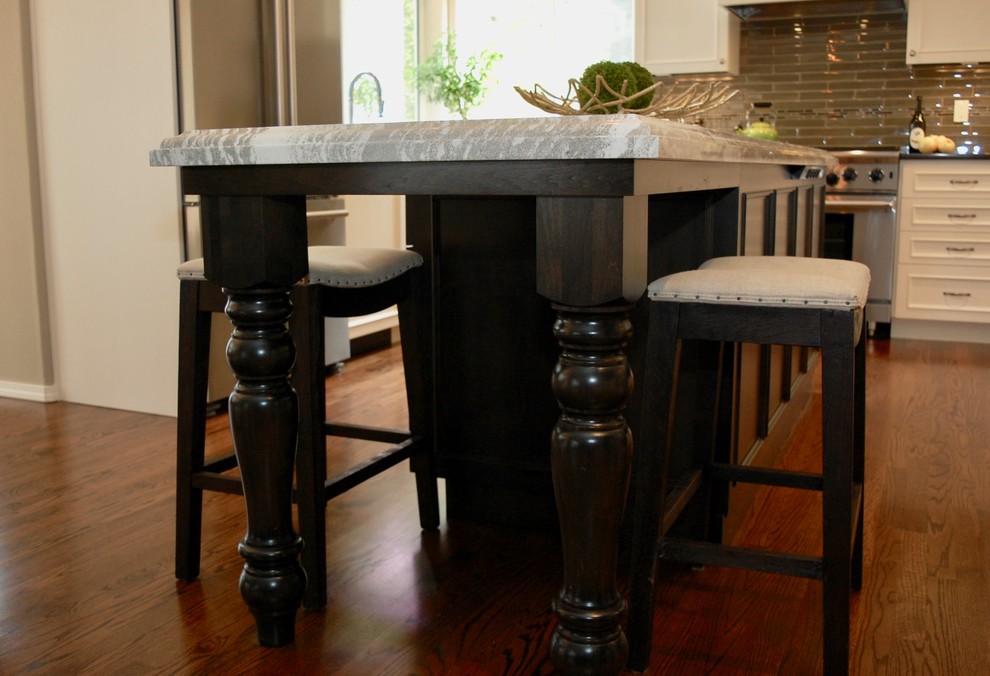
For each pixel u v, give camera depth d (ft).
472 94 18.35
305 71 12.48
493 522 7.97
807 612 6.34
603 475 4.53
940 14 16.40
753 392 8.05
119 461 9.78
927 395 12.64
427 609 6.35
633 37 18.49
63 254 12.18
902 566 7.06
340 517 8.14
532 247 7.38
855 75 18.20
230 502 8.53
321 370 6.22
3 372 12.78
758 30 18.69
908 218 16.46
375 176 4.79
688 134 4.51
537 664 5.61
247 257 5.25
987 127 17.48
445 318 7.76
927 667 5.55
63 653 5.76
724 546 5.36
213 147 5.13
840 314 4.96
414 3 18.66
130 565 7.12
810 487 6.40
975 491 8.79
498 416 7.75
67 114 11.81
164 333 11.59
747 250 7.32
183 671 5.54
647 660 5.54
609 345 4.48
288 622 5.84
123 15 11.17
